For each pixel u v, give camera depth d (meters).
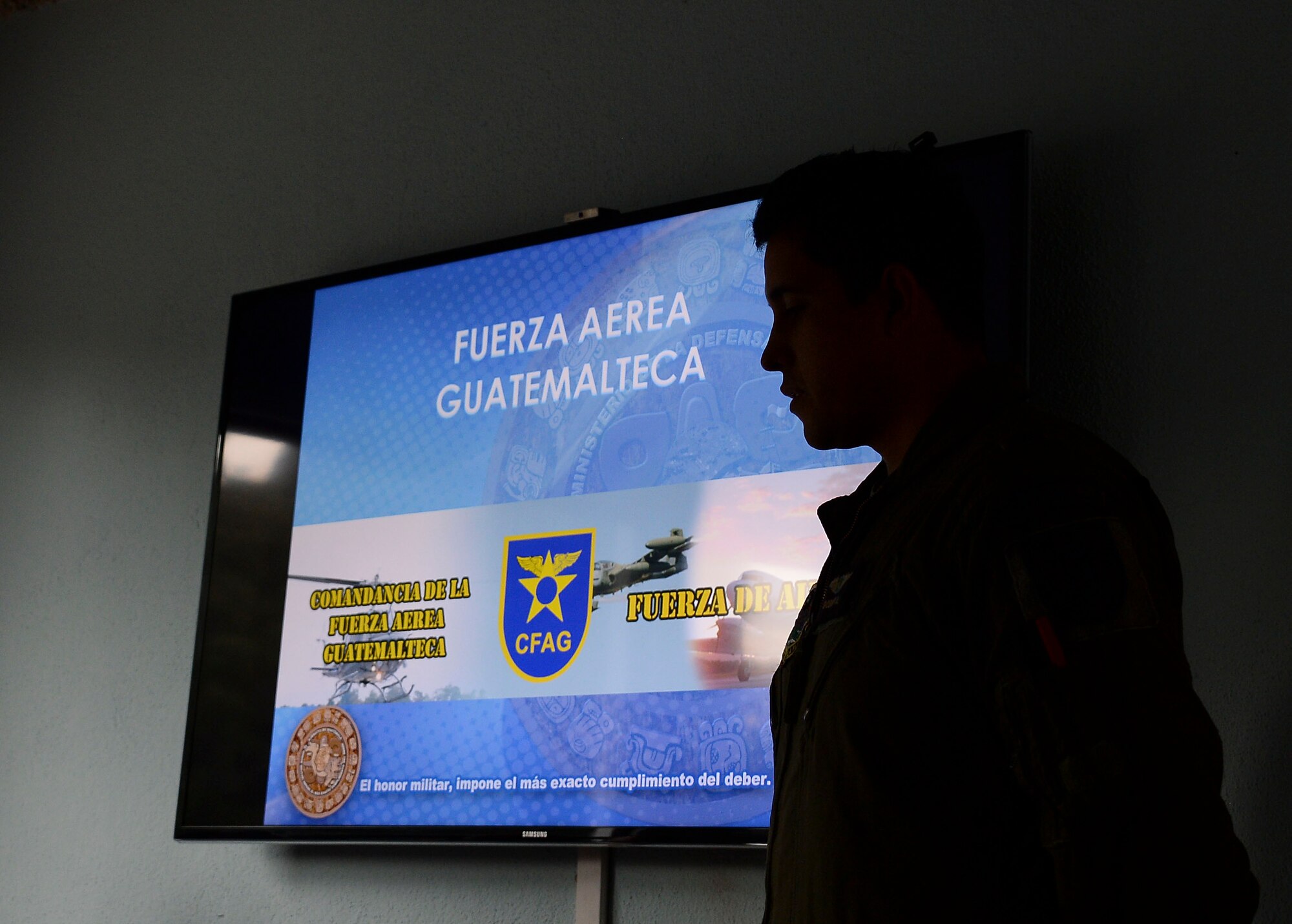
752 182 2.11
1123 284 1.73
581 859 1.92
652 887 1.88
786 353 1.07
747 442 1.92
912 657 0.87
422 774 2.05
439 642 2.11
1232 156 1.71
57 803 2.50
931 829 0.83
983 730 0.84
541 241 2.21
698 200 2.07
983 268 1.08
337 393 2.34
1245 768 1.51
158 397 2.68
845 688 0.89
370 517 2.24
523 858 2.01
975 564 0.84
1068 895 0.74
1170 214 1.73
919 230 1.03
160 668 2.47
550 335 2.16
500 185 2.39
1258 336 1.63
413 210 2.48
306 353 2.39
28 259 2.98
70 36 3.11
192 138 2.83
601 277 2.13
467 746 2.03
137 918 2.34
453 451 2.19
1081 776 0.74
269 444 2.38
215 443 2.51
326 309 2.40
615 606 1.97
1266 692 1.52
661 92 2.25
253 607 2.30
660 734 1.87
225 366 2.48
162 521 2.58
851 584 0.96
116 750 2.47
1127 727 0.73
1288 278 1.63
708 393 1.98
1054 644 0.77
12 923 2.47
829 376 1.03
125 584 2.58
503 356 2.19
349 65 2.67
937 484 0.93
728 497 1.91
